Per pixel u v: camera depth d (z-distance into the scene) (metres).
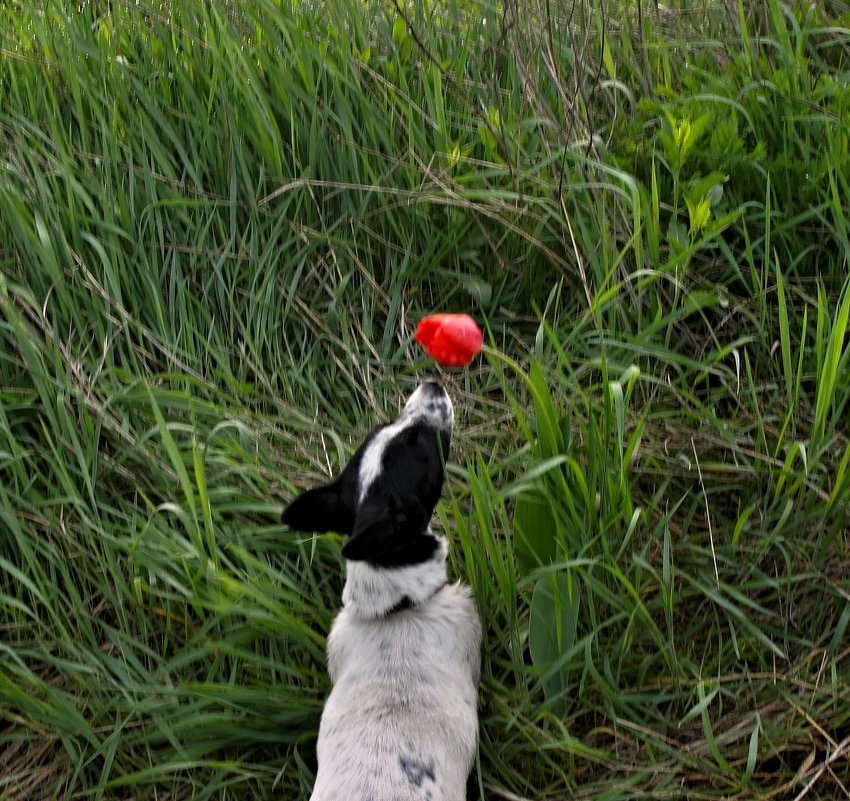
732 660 1.25
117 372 1.44
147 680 1.26
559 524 1.22
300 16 1.70
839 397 1.38
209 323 1.53
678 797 1.16
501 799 1.20
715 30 1.74
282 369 1.49
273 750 1.25
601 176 1.49
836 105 1.53
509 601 1.23
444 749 1.11
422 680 1.16
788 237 1.50
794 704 1.17
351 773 1.08
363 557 1.15
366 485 1.19
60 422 1.39
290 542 1.34
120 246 1.54
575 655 1.24
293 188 1.56
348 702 1.15
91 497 1.33
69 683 1.30
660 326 1.38
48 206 1.52
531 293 1.56
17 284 1.49
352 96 1.61
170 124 1.62
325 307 1.56
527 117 1.62
